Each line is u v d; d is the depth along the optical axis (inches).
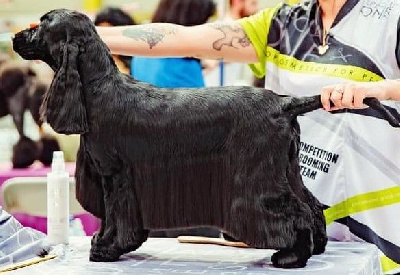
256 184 75.4
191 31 99.0
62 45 78.7
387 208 92.4
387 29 91.8
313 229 79.7
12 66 184.2
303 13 98.5
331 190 94.0
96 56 78.9
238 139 76.1
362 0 94.3
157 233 121.0
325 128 94.4
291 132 77.5
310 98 77.6
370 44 92.9
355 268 74.6
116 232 78.8
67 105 77.2
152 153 77.3
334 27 95.1
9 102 183.2
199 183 77.2
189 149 76.9
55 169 92.1
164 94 78.9
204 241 92.0
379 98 77.4
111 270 74.9
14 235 88.3
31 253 83.2
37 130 188.1
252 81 193.9
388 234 92.3
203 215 77.4
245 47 100.6
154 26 98.9
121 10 170.6
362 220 92.7
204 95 78.1
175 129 76.8
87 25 79.6
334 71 93.6
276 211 75.3
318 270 73.9
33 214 148.3
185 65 153.6
